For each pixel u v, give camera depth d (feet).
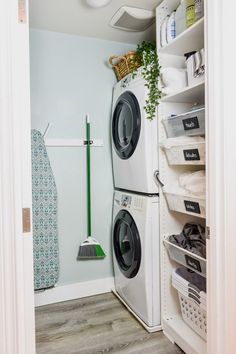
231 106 3.67
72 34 7.75
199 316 5.34
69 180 7.86
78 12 6.57
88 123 7.88
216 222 3.80
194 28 4.80
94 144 8.06
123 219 7.12
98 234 8.23
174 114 6.10
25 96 3.09
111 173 8.34
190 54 5.47
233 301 3.79
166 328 6.01
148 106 5.92
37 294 7.53
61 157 7.75
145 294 6.15
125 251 7.39
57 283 7.77
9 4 2.96
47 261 7.50
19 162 3.07
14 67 3.01
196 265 5.14
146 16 6.72
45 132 7.54
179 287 5.65
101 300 7.79
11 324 3.08
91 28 7.40
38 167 7.38
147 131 5.96
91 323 6.59
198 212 5.01
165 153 5.98
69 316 6.94
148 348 5.65
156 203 6.11
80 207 8.01
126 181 7.13
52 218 7.53
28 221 3.16
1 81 2.97
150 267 6.08
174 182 6.02
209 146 3.88
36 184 7.35
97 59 8.08
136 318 6.68
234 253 3.77
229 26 3.60
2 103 2.98
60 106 7.70
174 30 5.61
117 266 7.79
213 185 3.82
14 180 3.04
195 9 4.87
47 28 7.38
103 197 8.25
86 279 8.11
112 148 8.05
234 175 3.73
